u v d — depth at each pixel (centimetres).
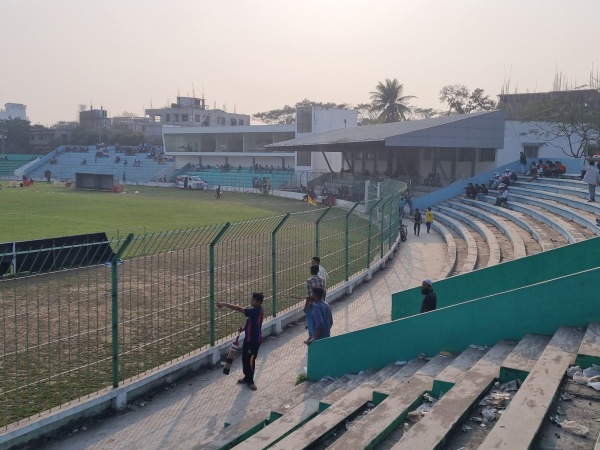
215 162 8531
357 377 975
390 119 8944
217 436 776
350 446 618
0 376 977
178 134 8800
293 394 944
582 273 898
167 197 5672
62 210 4056
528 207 2898
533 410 607
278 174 7081
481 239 2641
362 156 6162
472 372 791
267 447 695
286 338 1320
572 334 871
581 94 6038
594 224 2022
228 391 1002
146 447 792
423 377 846
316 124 7338
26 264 1742
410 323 997
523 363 784
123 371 1023
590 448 554
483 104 8950
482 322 959
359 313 1552
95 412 880
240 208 4522
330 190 5672
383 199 2370
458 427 630
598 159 2541
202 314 1390
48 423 805
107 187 6400
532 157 4622
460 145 4169
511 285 1277
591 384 682
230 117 14712
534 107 5525
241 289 1628
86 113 14300
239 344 1203
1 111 18488
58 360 1042
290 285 1688
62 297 1484
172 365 1030
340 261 2117
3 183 7562
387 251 2389
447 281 1336
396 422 688
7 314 1313
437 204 4228
